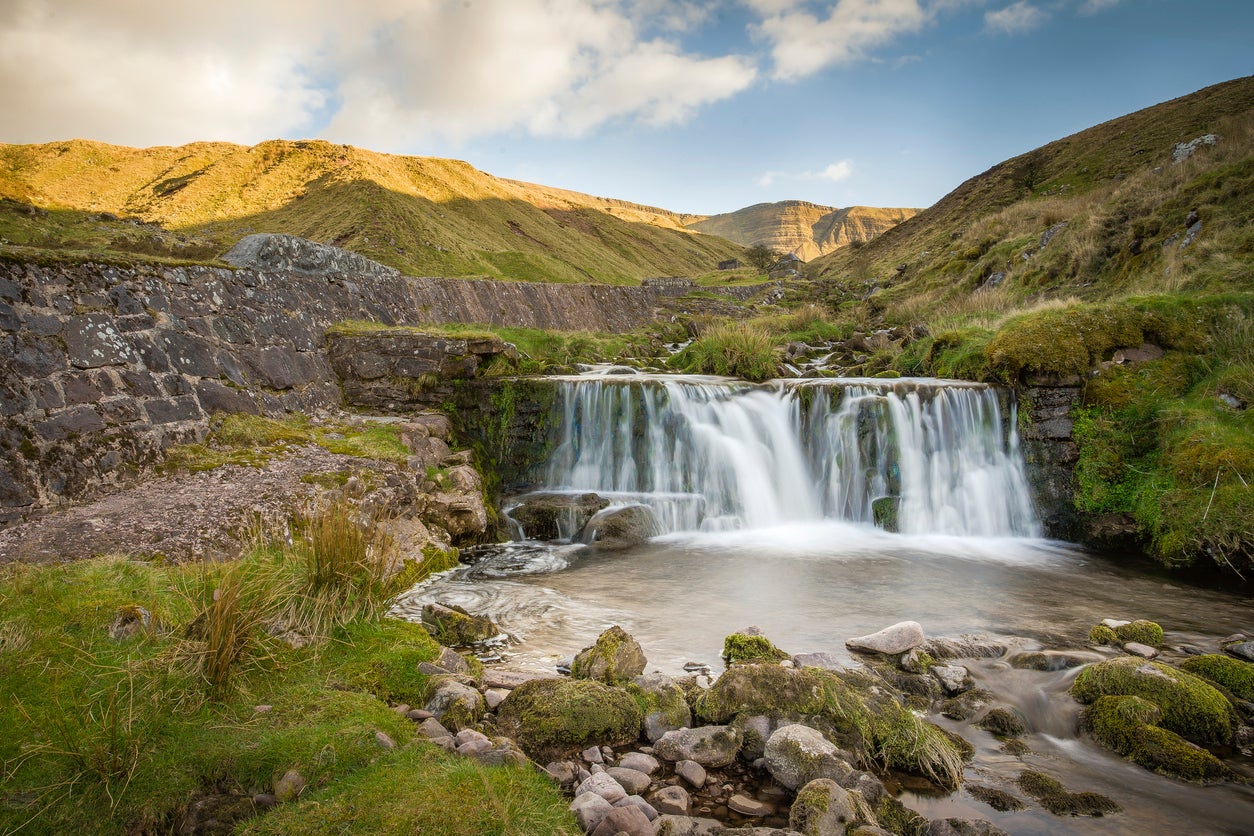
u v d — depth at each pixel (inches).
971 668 216.4
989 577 325.7
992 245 1144.8
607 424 462.3
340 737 139.4
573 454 464.4
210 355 356.5
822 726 166.6
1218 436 359.3
